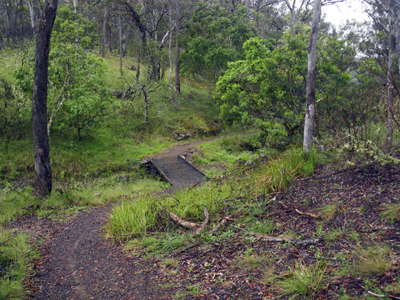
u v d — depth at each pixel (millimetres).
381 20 10656
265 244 5332
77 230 8828
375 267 3760
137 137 24750
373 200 5680
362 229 4918
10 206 11672
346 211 5617
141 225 7258
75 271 5957
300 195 6957
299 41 16703
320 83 14484
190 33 34062
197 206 7680
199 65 33781
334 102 13086
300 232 5426
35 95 12078
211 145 24234
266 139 19859
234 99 20641
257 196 7734
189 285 4637
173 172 18047
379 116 8586
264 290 4066
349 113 8789
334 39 16062
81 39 19547
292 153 9227
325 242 4844
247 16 35188
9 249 6988
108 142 22703
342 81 14438
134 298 4625
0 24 40969
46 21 11469
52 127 20766
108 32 46625
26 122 20547
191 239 6254
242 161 17594
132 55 41625
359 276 3791
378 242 4441
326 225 5406
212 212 7406
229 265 4961
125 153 21812
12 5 39844
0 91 21531
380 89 8578
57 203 12172
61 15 20359
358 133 8281
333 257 4379
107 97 21734
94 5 31656
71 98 19844
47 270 6160
